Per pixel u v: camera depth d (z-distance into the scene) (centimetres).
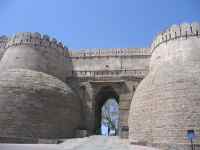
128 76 3438
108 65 3638
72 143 2477
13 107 2695
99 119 3962
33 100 2777
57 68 3462
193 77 2438
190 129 2225
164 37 2928
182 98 2362
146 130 2531
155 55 3017
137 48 3662
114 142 2603
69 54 3766
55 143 2538
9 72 3012
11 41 3453
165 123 2370
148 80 2786
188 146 2184
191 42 2700
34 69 3212
